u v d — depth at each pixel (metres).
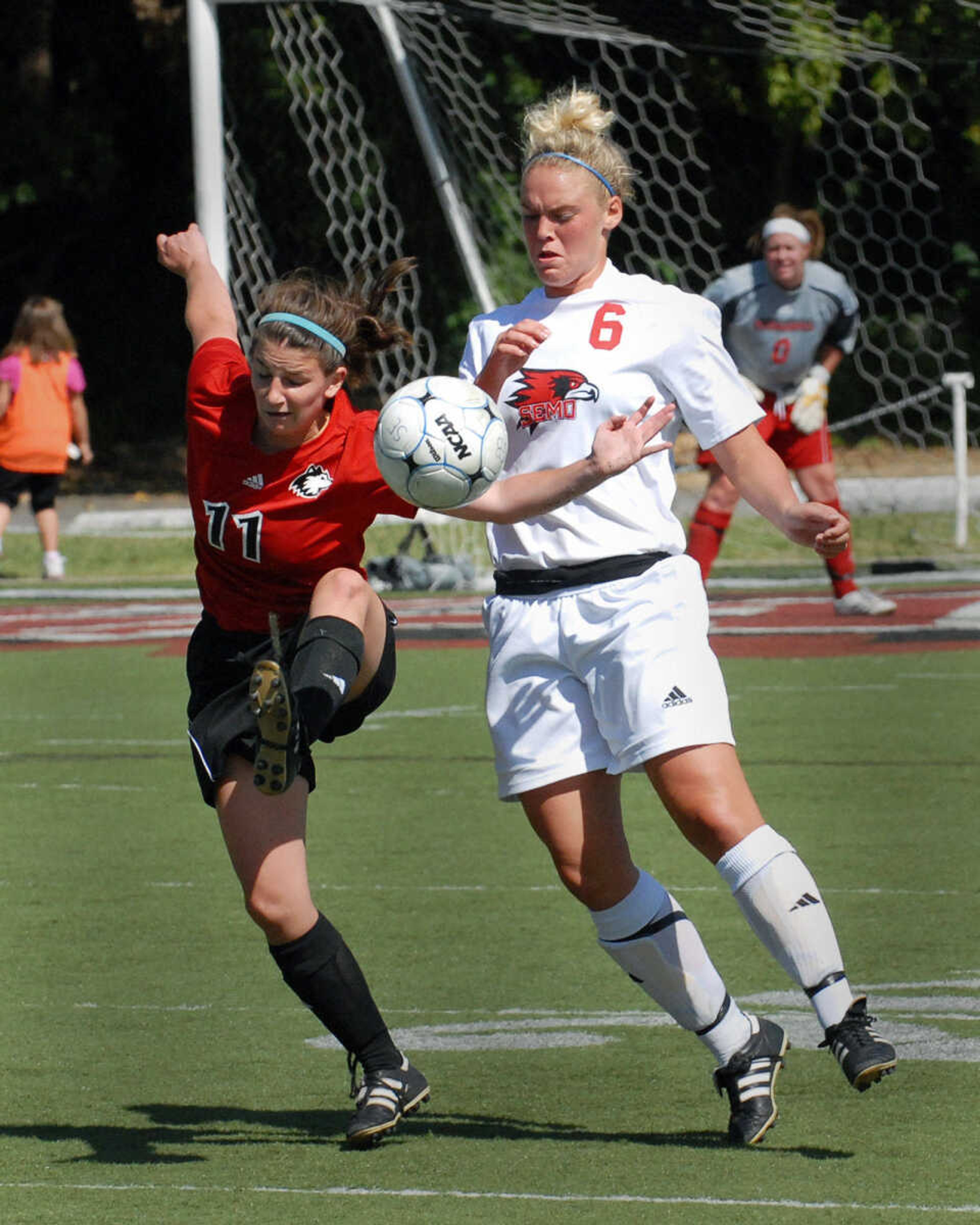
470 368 16.88
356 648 15.45
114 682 47.03
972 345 108.25
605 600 15.91
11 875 26.64
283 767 14.57
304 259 91.50
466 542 71.88
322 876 26.42
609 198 16.56
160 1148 15.46
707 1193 14.02
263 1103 16.83
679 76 92.00
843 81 91.69
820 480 48.94
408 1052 18.33
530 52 94.00
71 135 107.50
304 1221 13.52
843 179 105.50
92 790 33.38
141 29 115.06
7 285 119.56
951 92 89.94
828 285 47.53
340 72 90.31
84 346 121.75
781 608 58.31
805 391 48.06
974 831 28.44
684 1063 17.92
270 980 21.11
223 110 88.94
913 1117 15.97
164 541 83.50
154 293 121.75
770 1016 19.31
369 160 91.88
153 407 120.62
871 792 31.47
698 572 16.39
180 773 34.94
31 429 68.31
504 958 21.94
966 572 67.00
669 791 15.67
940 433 93.25
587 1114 16.38
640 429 15.19
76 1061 18.11
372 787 33.19
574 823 16.05
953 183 106.19
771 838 15.52
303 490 15.62
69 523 89.81
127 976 21.28
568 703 16.06
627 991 20.53
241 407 15.85
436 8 62.78
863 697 41.41
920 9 61.94
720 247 86.31
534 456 16.39
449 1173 14.70
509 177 81.81
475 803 31.69
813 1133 15.63
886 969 20.92
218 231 53.56
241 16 88.19
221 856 27.98
